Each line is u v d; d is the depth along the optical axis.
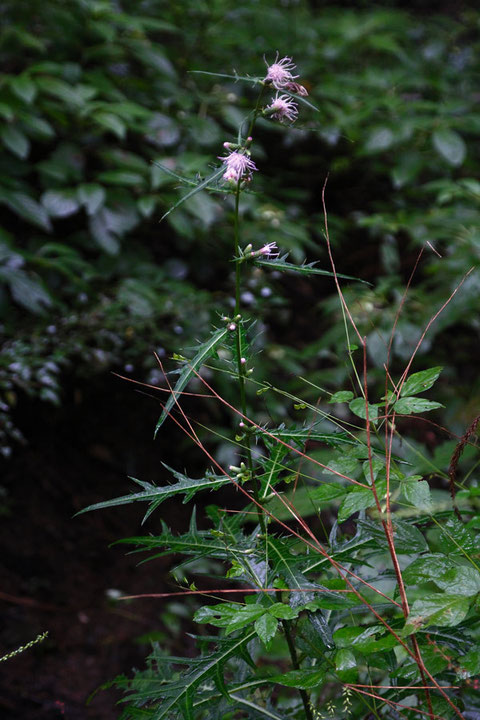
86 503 2.97
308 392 3.18
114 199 3.21
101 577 2.76
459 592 0.92
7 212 3.46
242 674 1.22
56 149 3.46
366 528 1.08
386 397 1.08
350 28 4.77
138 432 3.24
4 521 2.76
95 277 3.24
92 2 3.50
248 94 4.23
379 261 4.23
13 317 2.95
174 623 2.53
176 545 1.09
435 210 3.61
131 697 1.07
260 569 1.11
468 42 5.82
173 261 3.48
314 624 1.04
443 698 1.07
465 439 1.15
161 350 2.91
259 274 3.26
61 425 3.09
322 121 4.14
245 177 1.04
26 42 3.26
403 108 3.89
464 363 3.66
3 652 2.33
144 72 4.02
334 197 4.57
